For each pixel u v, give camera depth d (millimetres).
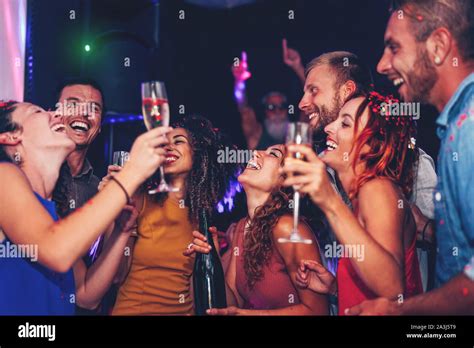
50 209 1952
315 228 2529
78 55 3590
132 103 3727
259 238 2219
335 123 2078
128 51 3713
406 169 2098
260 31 4898
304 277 2086
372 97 2064
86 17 3611
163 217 2334
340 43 4551
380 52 4371
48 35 3500
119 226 2146
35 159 1966
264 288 2234
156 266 2309
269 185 2307
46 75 3494
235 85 4832
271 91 4809
